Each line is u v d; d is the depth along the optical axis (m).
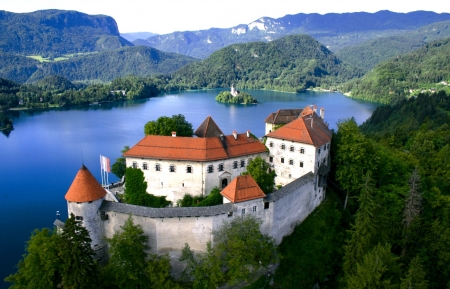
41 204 126.88
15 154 184.88
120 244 61.28
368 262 56.59
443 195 85.50
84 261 58.88
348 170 85.06
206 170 82.19
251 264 64.56
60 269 59.28
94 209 68.06
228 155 84.81
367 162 83.81
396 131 156.00
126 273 60.50
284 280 69.19
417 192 74.62
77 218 67.81
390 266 57.84
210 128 101.94
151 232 65.88
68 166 165.38
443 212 81.12
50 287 59.75
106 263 70.19
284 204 74.38
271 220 71.50
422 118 191.00
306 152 84.00
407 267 70.25
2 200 129.75
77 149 191.88
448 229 73.62
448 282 68.25
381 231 70.06
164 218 64.69
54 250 60.00
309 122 90.88
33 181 148.00
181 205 81.88
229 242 63.44
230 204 66.75
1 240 103.56
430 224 77.44
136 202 83.88
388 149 103.94
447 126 150.62
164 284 61.56
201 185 82.75
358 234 66.38
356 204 87.44
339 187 92.12
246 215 68.12
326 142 87.25
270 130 112.50
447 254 71.75
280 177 90.69
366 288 54.97
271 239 70.38
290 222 77.81
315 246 75.38
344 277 66.31
